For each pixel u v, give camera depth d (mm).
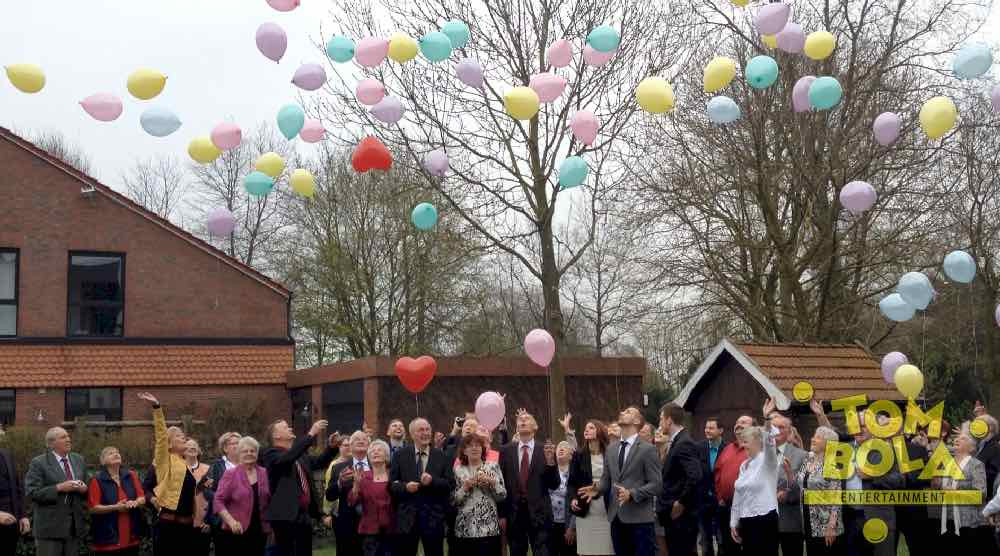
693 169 22766
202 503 12133
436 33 12312
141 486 12773
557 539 12148
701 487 12031
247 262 42531
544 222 20875
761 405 16656
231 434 12336
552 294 20984
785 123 21125
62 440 12484
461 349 36531
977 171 24328
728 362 17297
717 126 22000
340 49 12922
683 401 17781
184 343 26500
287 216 38406
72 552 12477
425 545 11320
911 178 21703
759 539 10750
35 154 25812
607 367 25312
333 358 37062
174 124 12398
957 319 30922
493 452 11625
